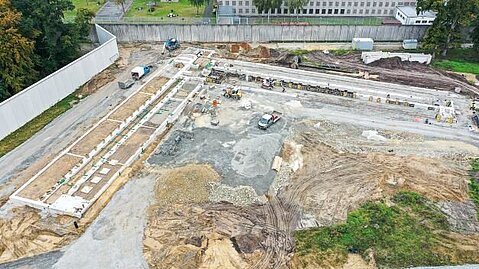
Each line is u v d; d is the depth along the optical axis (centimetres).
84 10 6109
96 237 3331
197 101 5244
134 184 3872
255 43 7094
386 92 5538
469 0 5841
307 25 7000
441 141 4572
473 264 3144
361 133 4672
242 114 4975
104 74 5850
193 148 4359
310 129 4709
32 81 5156
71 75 5344
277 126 4750
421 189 3841
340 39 7162
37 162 4153
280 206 3662
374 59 6312
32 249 3228
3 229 3375
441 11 6019
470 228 3450
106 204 3644
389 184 3900
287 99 5328
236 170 4044
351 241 3319
